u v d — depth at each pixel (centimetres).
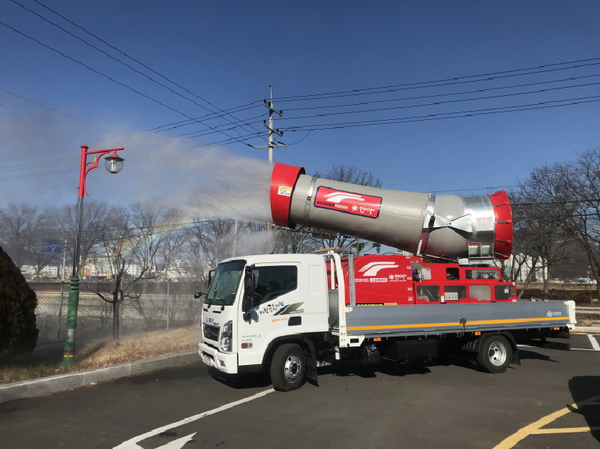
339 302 760
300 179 875
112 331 1241
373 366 963
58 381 739
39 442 508
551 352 1165
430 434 527
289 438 516
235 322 696
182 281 1520
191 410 629
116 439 517
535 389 750
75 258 873
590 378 841
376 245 937
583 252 2842
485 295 898
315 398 690
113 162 892
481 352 867
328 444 496
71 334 845
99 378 803
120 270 1259
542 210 2306
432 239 853
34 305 816
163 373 878
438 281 866
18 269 802
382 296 823
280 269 755
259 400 680
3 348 750
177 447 491
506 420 579
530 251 2384
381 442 502
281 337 744
